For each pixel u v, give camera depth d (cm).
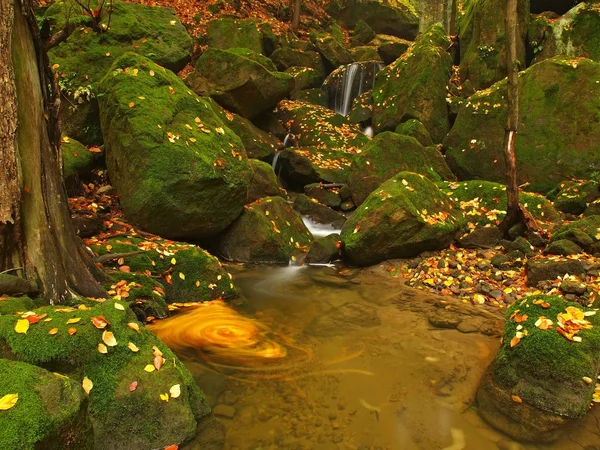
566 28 1266
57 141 427
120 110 656
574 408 332
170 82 730
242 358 424
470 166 1155
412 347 455
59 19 894
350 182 1077
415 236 717
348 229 764
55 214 404
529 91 1095
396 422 330
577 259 592
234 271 699
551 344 357
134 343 310
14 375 226
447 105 1374
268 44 1906
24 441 199
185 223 663
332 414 338
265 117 1409
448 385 383
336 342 466
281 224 808
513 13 686
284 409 343
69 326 289
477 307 562
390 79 1508
